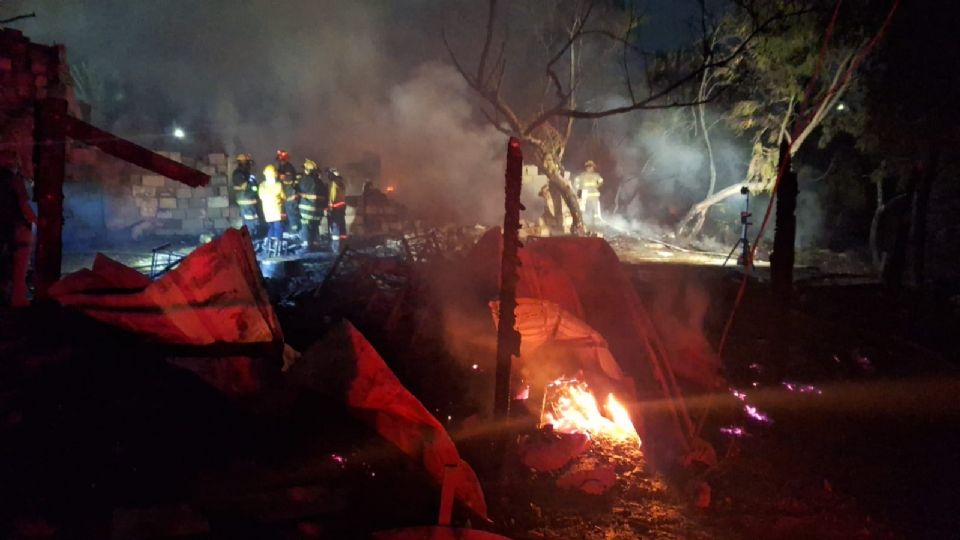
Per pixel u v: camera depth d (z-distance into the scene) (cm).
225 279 430
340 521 367
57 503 338
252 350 428
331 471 393
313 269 1228
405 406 407
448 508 381
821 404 711
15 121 1392
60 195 495
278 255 1469
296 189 1555
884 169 1822
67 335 414
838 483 539
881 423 670
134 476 363
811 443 612
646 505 480
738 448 564
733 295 1184
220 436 394
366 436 409
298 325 805
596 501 482
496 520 440
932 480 552
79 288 436
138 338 414
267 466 385
